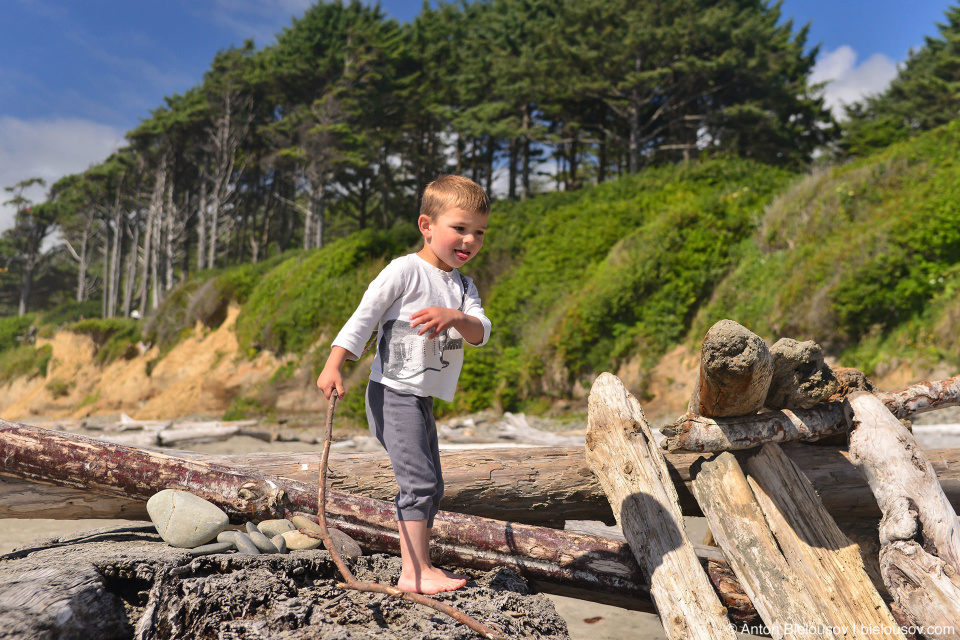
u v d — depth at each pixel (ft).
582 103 97.14
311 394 51.34
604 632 9.77
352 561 7.47
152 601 6.02
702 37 80.89
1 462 7.97
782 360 7.50
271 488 8.45
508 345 45.27
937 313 28.35
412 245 64.13
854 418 7.88
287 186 148.77
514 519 9.66
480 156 126.00
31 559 7.00
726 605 7.52
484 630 5.53
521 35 105.40
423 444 6.73
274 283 63.87
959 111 91.97
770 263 36.45
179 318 74.28
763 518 7.48
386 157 128.98
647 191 61.00
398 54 115.24
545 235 53.52
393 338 6.79
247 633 5.44
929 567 6.39
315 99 113.60
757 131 85.56
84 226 191.83
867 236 31.78
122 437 32.99
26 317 168.45
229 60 130.62
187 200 149.79
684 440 8.03
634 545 7.66
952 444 21.38
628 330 39.04
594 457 9.05
